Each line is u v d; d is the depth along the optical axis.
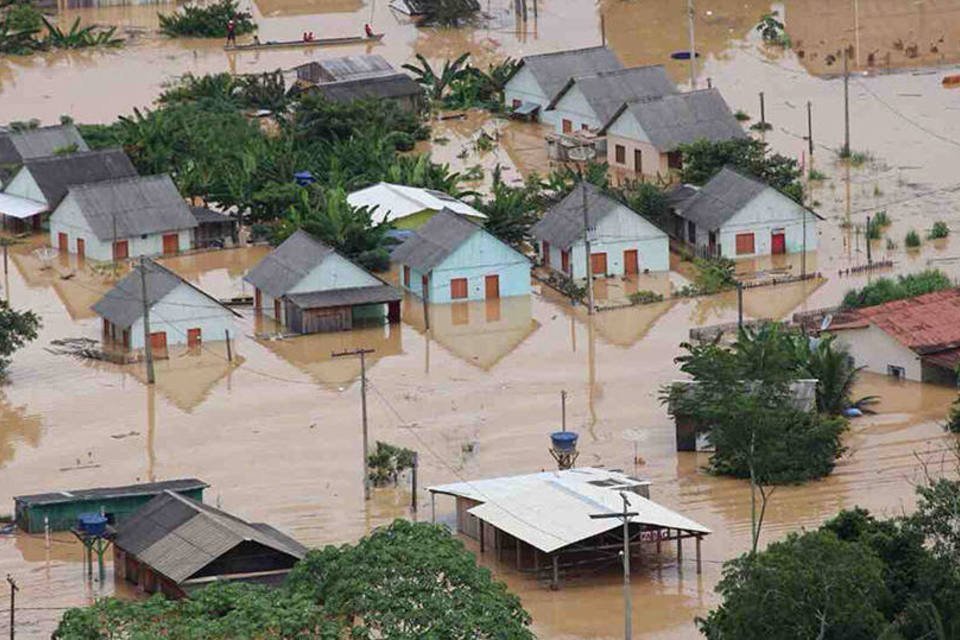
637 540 151.00
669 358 197.38
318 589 125.00
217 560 144.12
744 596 123.31
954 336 190.38
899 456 171.25
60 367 198.88
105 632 118.75
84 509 159.62
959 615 126.69
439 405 186.25
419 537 129.38
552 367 195.62
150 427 182.75
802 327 198.00
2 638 141.62
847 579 122.56
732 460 167.12
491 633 120.19
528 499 154.88
